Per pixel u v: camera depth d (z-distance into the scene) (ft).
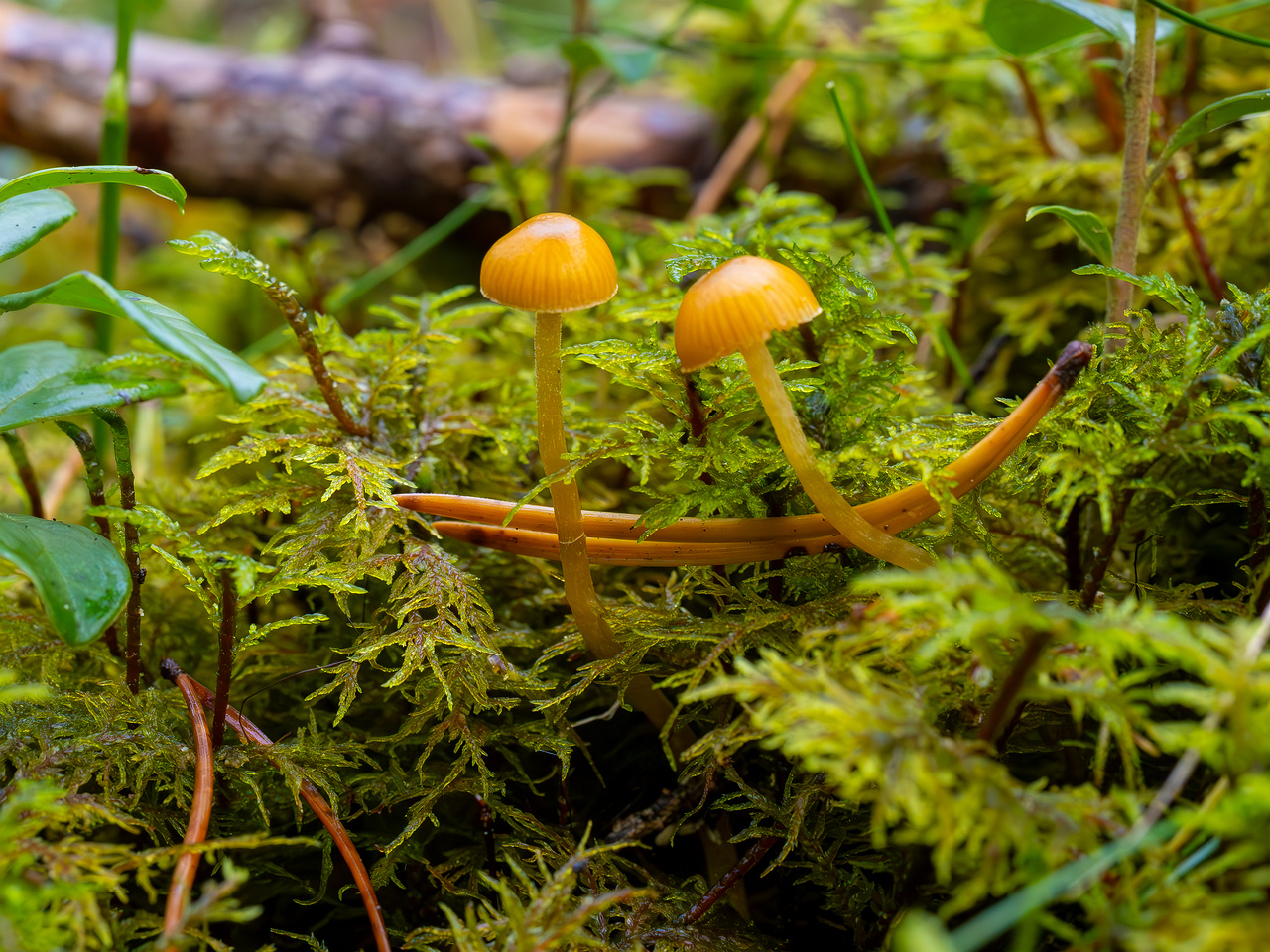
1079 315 0.71
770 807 0.46
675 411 0.49
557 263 0.45
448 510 0.50
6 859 0.41
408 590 0.49
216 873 0.48
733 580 0.52
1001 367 0.70
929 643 0.39
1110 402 0.48
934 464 0.48
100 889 0.42
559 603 0.52
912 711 0.40
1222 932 0.37
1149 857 0.39
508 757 0.49
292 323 0.50
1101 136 0.76
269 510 0.52
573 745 0.49
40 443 0.75
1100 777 0.41
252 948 0.49
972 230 0.69
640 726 0.51
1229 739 0.39
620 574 0.56
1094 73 0.70
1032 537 0.52
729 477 0.48
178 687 0.49
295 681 0.53
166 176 0.46
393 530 0.51
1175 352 0.48
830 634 0.45
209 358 0.43
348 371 0.56
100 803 0.45
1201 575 0.56
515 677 0.48
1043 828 0.40
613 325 0.62
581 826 0.50
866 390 0.50
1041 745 0.48
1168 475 0.51
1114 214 0.69
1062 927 0.38
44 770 0.45
